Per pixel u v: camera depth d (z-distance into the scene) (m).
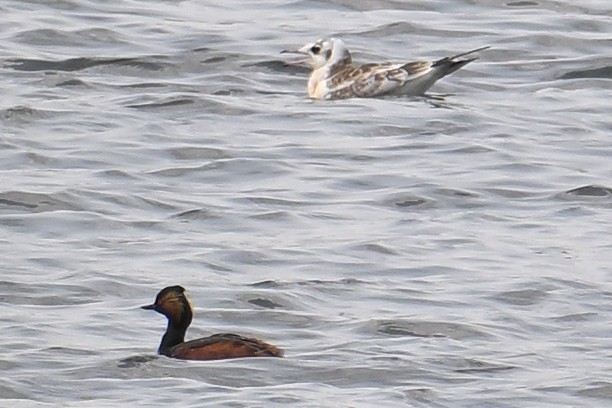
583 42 30.25
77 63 28.39
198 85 27.69
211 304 17.28
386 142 24.56
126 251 19.19
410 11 32.12
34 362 15.24
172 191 21.88
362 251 19.34
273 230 20.31
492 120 25.67
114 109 25.86
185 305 15.62
